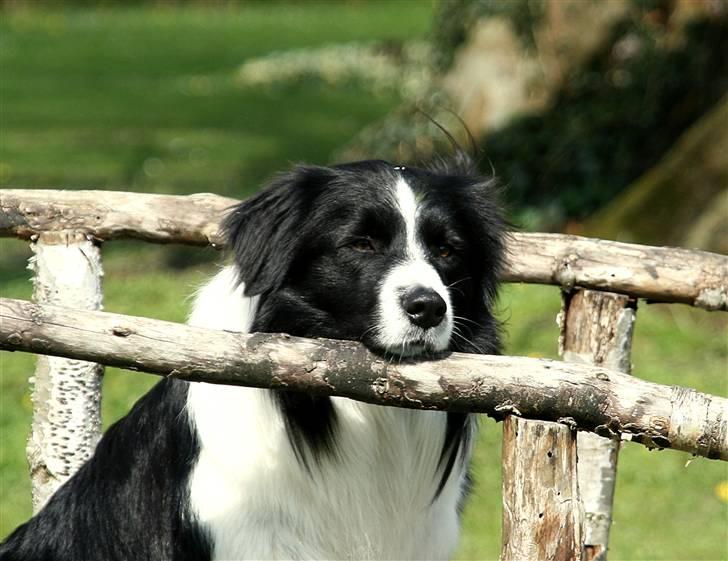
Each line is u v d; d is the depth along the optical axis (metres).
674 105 19.52
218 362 5.56
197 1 59.00
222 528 6.85
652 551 11.10
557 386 5.57
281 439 6.88
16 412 13.38
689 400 5.48
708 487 12.48
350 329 6.77
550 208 19.09
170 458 7.10
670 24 19.83
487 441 13.22
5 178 24.00
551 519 5.69
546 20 20.64
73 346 5.47
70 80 37.94
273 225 7.03
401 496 7.26
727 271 7.69
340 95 36.53
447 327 6.45
